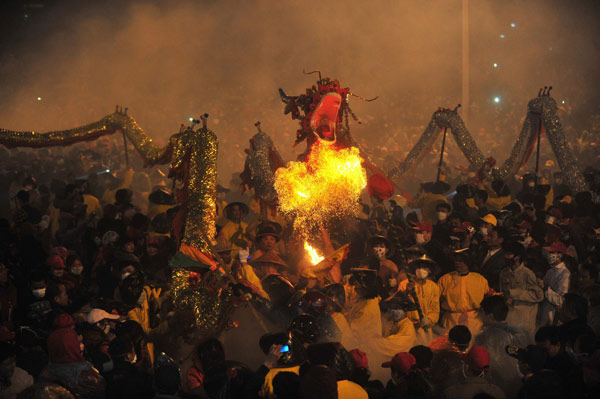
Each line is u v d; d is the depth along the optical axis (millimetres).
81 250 19688
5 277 13930
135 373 9812
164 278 15844
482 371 9828
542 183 24531
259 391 9195
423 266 14023
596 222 18422
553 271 14617
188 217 16219
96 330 11695
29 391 9312
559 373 9867
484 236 16969
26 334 11445
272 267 15266
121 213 19969
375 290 13203
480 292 13945
